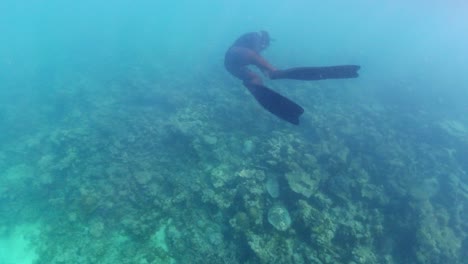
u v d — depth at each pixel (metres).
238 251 8.97
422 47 73.12
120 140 14.45
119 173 12.13
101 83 24.09
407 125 18.19
